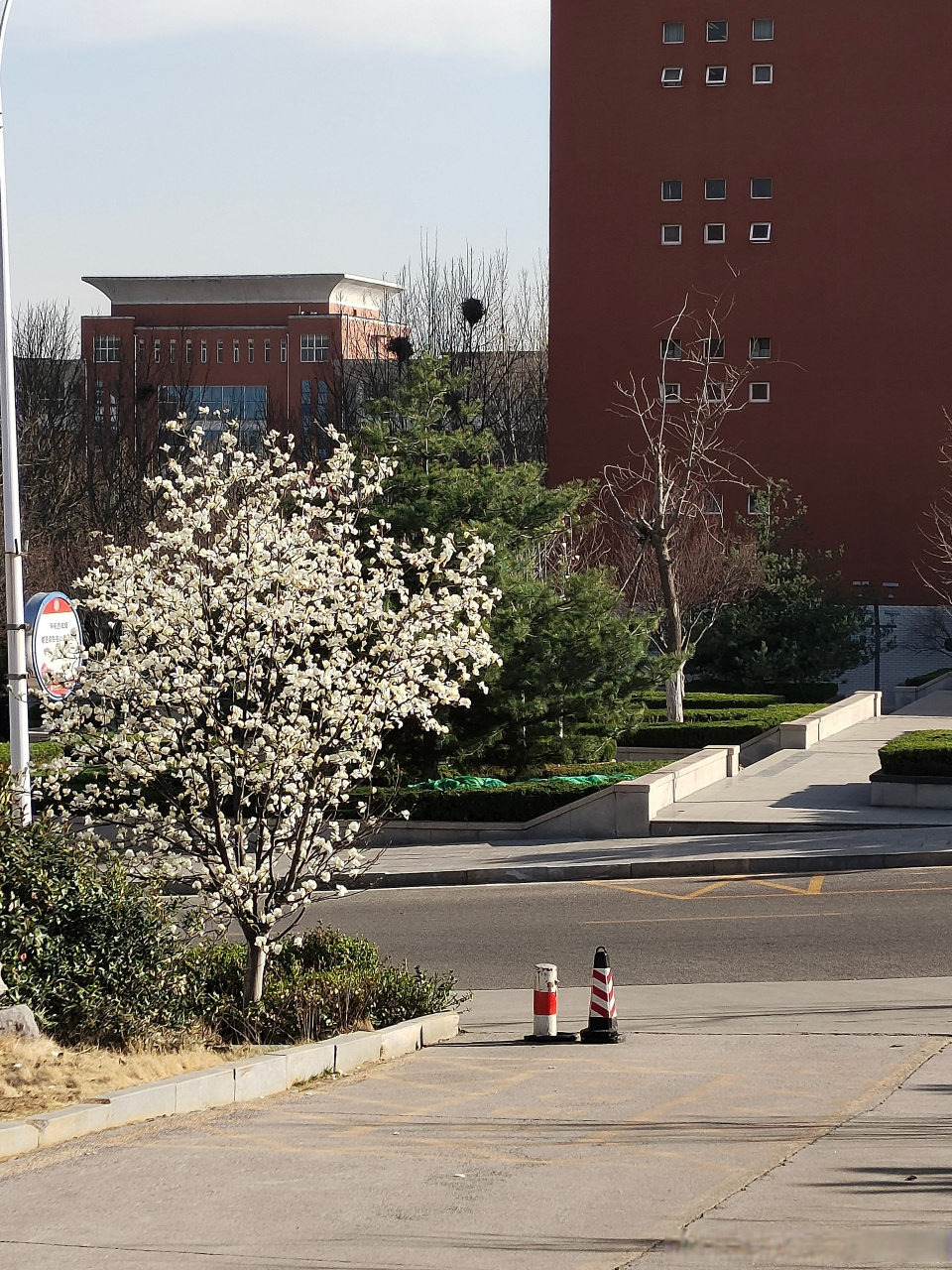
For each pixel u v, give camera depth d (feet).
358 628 41.75
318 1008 38.14
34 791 40.55
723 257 176.35
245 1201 22.26
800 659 143.84
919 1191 21.72
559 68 180.34
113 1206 22.03
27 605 50.03
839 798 77.56
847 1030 38.06
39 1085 28.78
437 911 59.72
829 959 47.96
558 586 86.33
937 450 170.91
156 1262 19.13
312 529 50.88
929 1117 27.58
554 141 180.55
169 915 38.09
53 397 186.91
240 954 41.50
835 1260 18.51
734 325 176.24
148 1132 27.27
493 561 77.82
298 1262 19.02
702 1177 23.26
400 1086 32.45
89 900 34.40
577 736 84.23
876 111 172.45
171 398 214.48
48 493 156.97
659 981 46.47
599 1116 28.66
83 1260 19.27
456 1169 24.18
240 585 39.27
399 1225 20.79
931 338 171.12
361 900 63.16
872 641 164.04
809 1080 31.99
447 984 43.39
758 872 64.08
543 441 202.08
